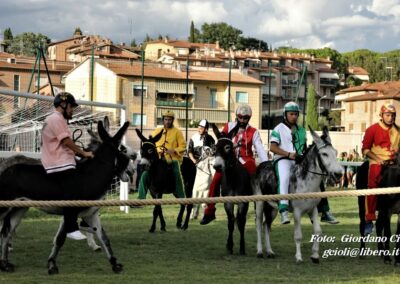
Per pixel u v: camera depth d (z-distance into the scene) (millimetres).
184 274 9391
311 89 56719
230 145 11117
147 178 14812
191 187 15656
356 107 73812
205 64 75875
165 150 14836
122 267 9539
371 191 8062
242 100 60344
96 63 53719
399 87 79375
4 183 9078
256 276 9289
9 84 55656
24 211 9570
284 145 10781
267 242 11094
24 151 17094
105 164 9586
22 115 17297
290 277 9258
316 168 10094
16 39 97562
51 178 9250
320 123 68500
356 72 122500
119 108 18844
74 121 18344
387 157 10688
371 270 9969
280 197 7707
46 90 48750
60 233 9344
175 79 56594
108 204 7324
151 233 14133
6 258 9469
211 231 14562
